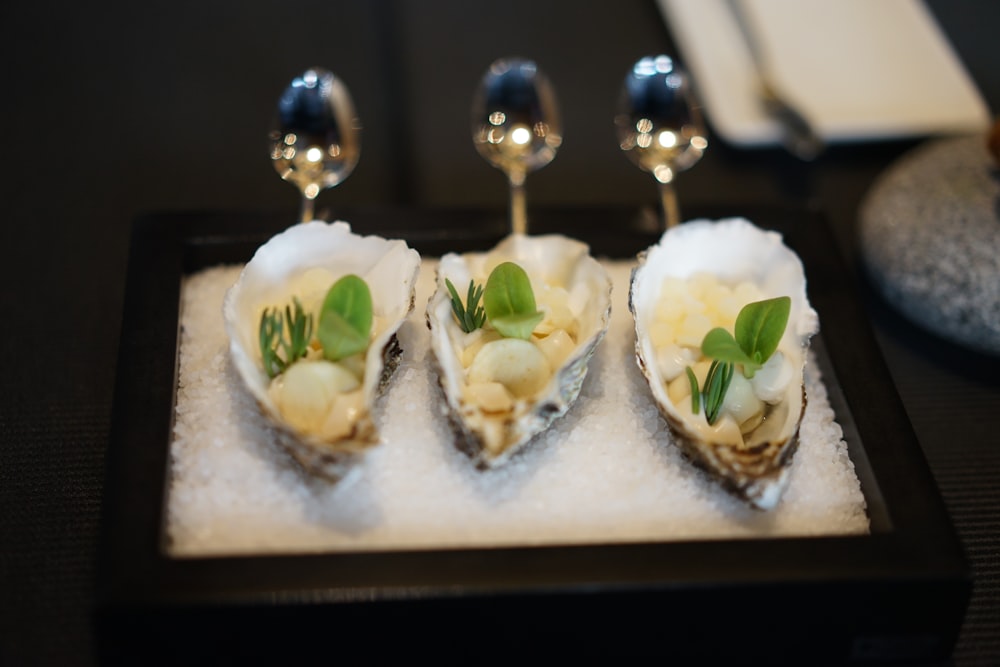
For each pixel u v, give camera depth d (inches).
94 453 11.9
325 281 11.6
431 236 12.6
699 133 14.7
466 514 10.6
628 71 17.1
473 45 17.4
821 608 9.9
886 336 14.0
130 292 11.6
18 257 13.9
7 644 10.3
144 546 9.6
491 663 10.2
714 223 12.1
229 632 9.6
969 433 13.0
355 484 10.7
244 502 10.5
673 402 11.1
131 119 15.9
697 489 10.9
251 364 10.7
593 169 15.8
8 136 15.5
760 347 11.0
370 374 10.4
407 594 9.5
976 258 13.3
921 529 10.2
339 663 10.1
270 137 15.4
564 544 9.9
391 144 15.8
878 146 16.2
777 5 17.3
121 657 9.7
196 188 15.1
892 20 17.2
